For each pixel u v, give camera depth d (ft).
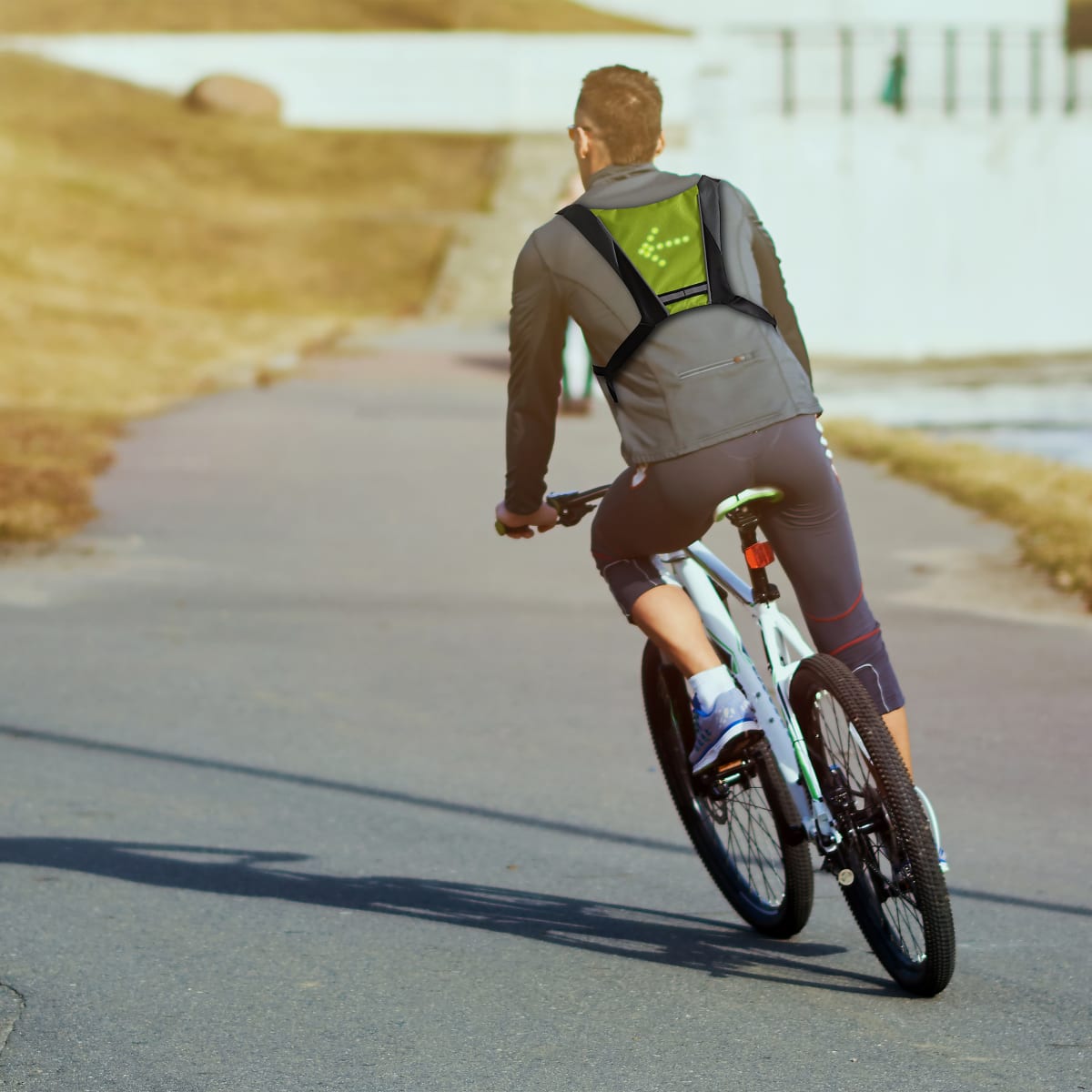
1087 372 280.31
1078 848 55.31
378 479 140.15
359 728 71.41
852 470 149.07
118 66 506.48
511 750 68.33
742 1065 38.34
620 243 42.01
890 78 310.65
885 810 41.24
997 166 302.66
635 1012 41.68
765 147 294.66
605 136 43.65
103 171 418.92
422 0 541.75
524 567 106.63
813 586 43.52
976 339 305.73
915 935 42.60
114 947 46.29
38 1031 40.34
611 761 66.85
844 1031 40.29
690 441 41.01
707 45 494.59
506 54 495.00
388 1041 39.86
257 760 66.64
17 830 57.41
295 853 55.42
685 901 51.16
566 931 48.16
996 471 141.28
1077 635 87.45
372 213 416.05
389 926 48.32
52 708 73.97
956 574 102.47
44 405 181.16
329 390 207.21
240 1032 40.40
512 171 447.01
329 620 91.76
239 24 531.09
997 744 67.92
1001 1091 36.81
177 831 57.62
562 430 171.53
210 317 297.74
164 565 105.50
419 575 103.76
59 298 292.40
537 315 42.80
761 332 41.73
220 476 140.26
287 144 464.65
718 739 42.52
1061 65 321.52
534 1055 39.01
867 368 283.79
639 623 44.24
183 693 76.89
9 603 94.63
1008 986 43.29
